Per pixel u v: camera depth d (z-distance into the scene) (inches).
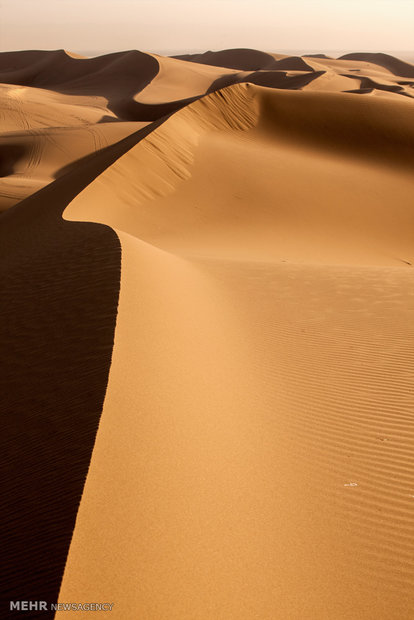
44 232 521.3
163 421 189.8
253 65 6619.1
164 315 283.0
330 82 3885.3
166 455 173.2
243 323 334.0
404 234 912.9
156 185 874.8
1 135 2087.8
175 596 128.3
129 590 124.3
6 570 126.9
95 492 144.9
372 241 865.5
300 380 271.0
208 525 152.9
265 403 239.9
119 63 4436.5
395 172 1230.9
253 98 1421.0
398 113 1450.5
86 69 4729.3
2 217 816.9
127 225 729.6
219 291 387.5
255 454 197.3
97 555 128.3
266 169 1051.3
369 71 5516.7
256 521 162.7
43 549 129.0
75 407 186.5
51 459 163.0
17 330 270.2
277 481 185.9
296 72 4296.3
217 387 236.8
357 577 153.1
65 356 227.9
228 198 911.7
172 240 704.4
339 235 863.1
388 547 165.9
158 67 4227.4
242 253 665.0
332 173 1112.2
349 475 198.4
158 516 147.5
